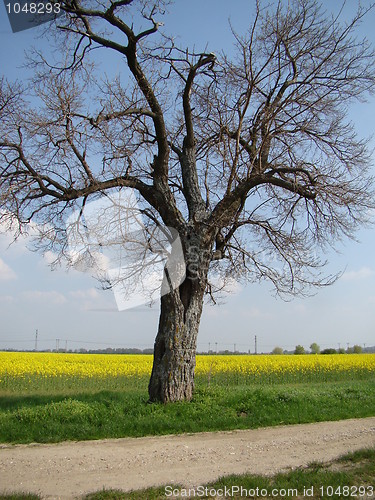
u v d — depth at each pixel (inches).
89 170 452.8
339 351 2687.0
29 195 445.1
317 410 437.1
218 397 468.1
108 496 199.3
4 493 204.8
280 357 1456.7
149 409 415.5
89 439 334.3
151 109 483.5
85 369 892.0
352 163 500.4
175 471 245.6
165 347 455.8
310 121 498.9
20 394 620.4
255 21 461.7
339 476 213.5
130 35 453.1
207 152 535.5
